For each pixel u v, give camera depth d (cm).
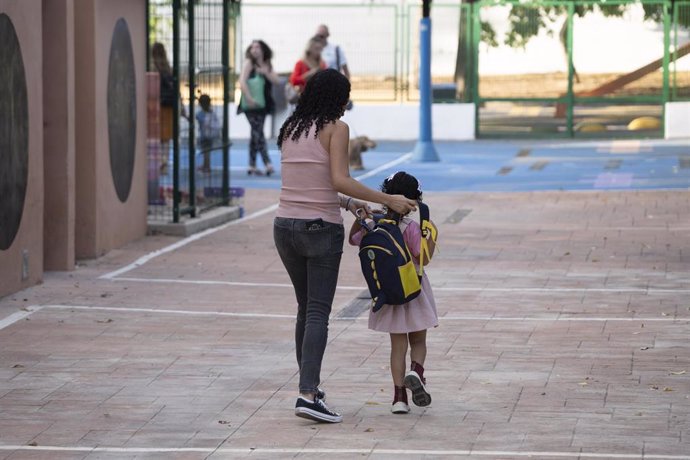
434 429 1503
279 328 2103
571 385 1705
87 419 1557
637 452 1396
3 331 2061
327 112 1531
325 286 1547
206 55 3447
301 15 6372
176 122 3180
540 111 6325
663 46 6184
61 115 2611
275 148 5850
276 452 1419
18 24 2359
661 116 6278
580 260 2792
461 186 4312
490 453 1402
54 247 2641
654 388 1681
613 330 2062
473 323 2128
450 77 6419
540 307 2267
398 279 1526
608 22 6212
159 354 1908
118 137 2950
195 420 1553
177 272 2659
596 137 6259
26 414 1579
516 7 6259
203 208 3447
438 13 6372
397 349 1579
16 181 2373
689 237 3098
